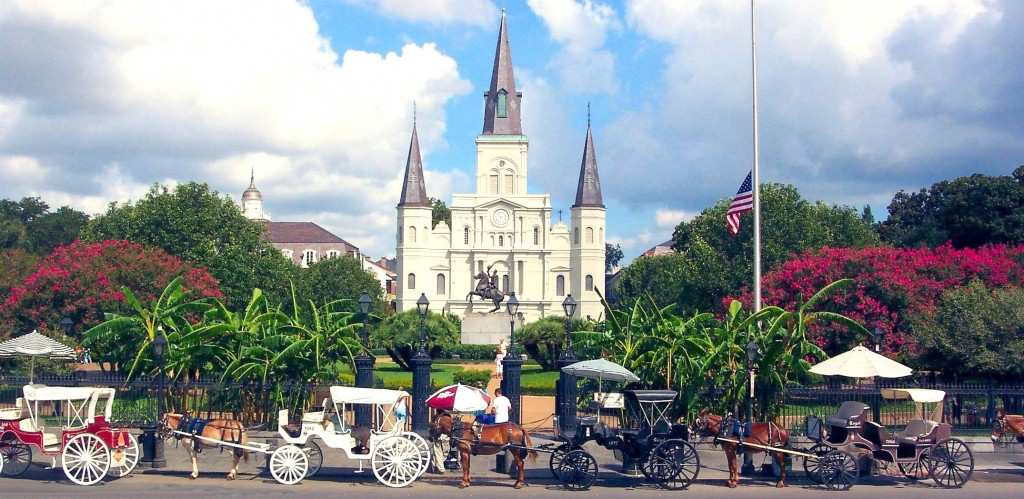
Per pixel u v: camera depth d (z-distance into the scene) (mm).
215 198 70062
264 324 28562
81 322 42750
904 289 38688
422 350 25734
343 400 19828
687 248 78562
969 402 31891
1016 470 22000
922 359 32500
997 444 24422
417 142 110375
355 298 93812
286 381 27156
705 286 60438
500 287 109875
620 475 21031
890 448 19953
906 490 19359
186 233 66312
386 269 169125
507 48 113000
